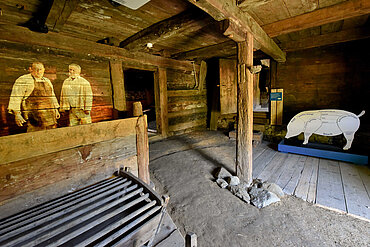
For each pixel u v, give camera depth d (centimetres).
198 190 246
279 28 272
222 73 493
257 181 257
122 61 359
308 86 431
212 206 212
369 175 267
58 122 272
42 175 124
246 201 217
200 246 160
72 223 104
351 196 217
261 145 437
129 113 242
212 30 299
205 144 447
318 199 214
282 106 445
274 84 473
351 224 174
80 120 298
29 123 244
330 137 386
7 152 109
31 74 243
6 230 96
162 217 127
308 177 268
